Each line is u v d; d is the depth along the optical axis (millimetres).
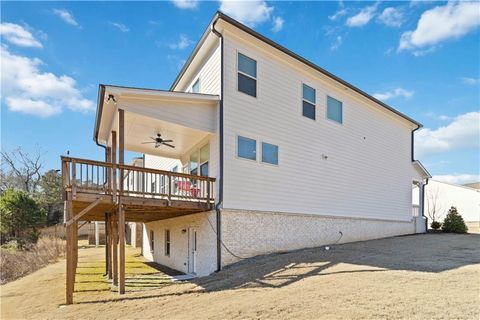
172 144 12867
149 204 9273
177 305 6996
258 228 10992
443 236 15867
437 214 29906
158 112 9930
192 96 10375
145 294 8422
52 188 36781
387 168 17047
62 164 8125
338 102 14648
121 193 8844
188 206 9969
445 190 30016
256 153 11289
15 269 15484
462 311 4988
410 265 8547
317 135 13422
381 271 7965
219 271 9766
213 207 10422
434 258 9469
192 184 11781
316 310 5547
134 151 14055
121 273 8672
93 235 28219
